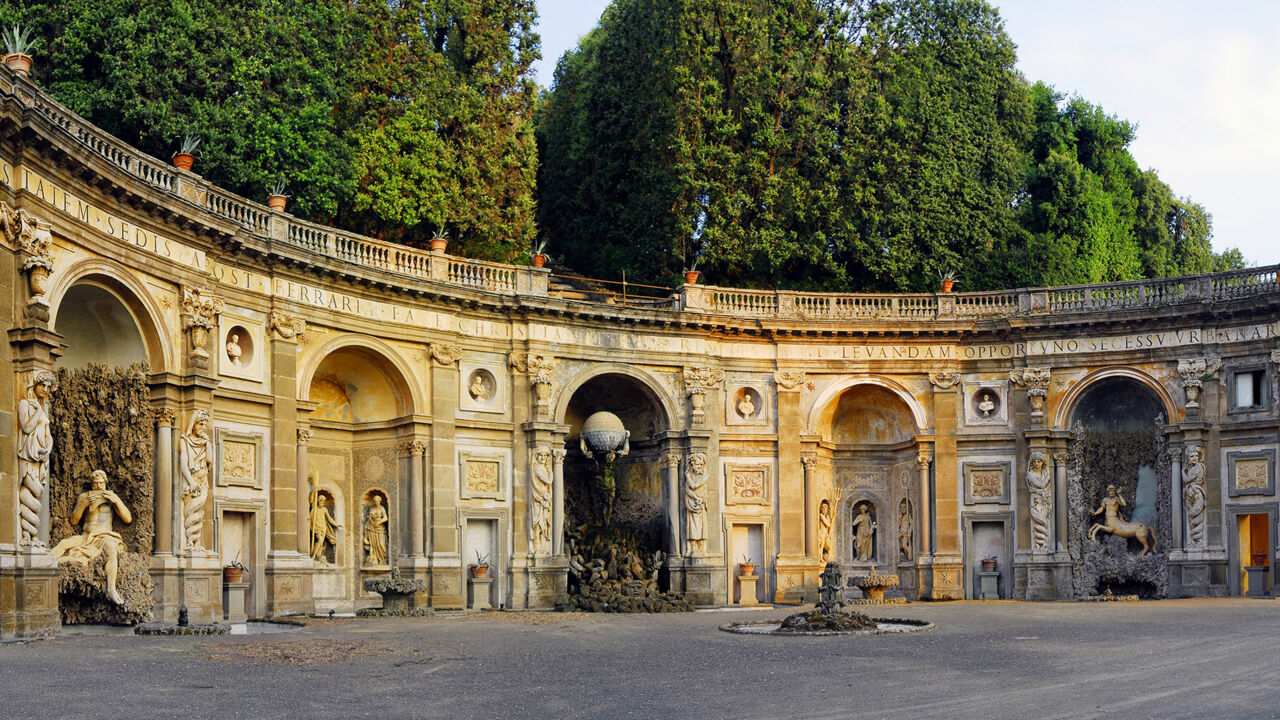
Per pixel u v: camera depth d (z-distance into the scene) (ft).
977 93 198.18
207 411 113.09
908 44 195.00
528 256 185.47
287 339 125.90
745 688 69.15
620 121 194.70
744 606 150.41
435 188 168.25
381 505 140.56
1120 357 155.02
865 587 149.28
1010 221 193.67
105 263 102.47
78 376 107.55
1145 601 143.13
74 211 98.68
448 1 180.45
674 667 78.69
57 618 93.35
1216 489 148.77
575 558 152.05
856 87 185.78
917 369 161.27
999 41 205.77
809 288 182.60
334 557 138.92
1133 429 158.40
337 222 167.12
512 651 88.33
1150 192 231.91
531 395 148.25
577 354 151.33
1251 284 149.69
